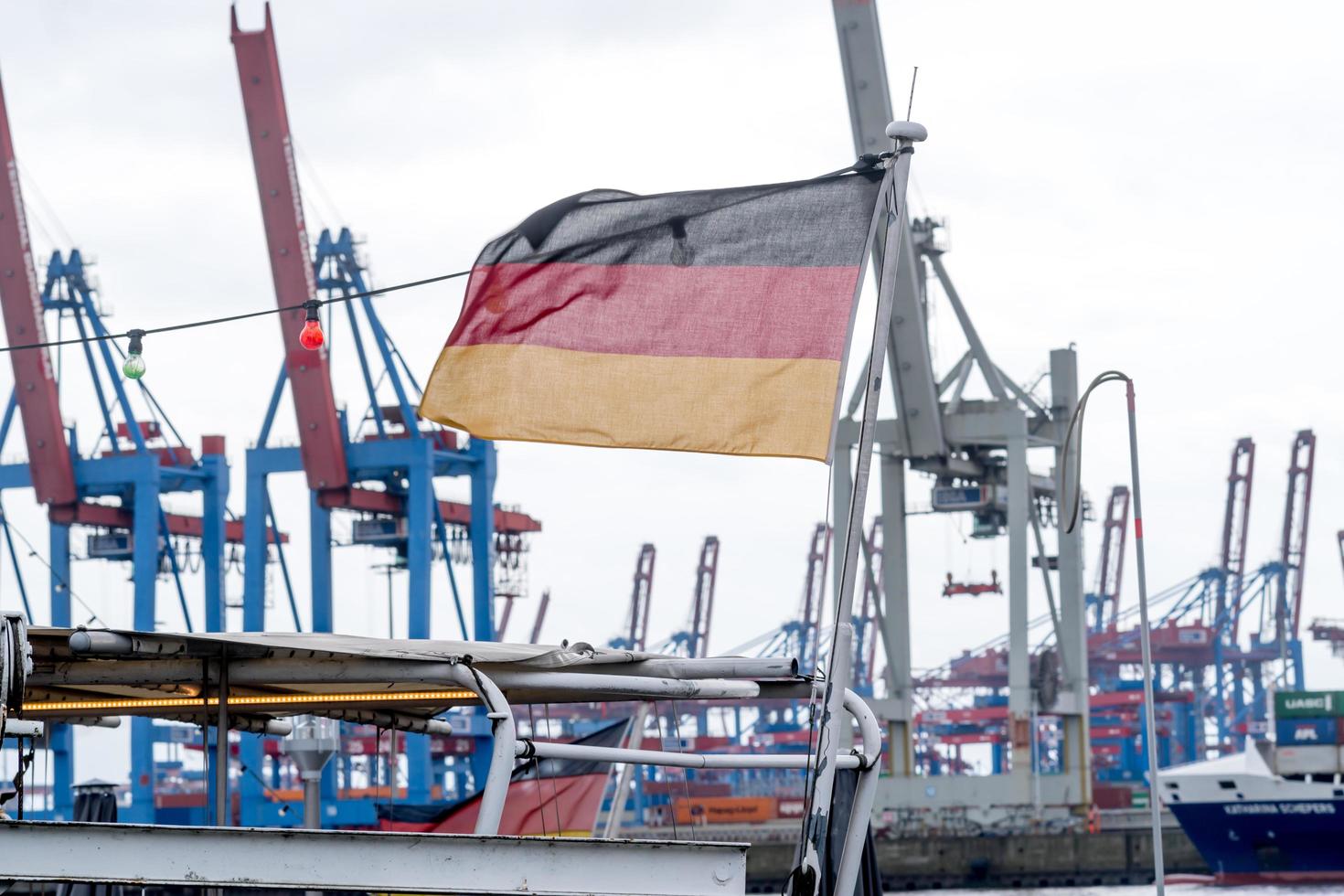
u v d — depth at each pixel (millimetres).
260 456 139750
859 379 146000
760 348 17953
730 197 18453
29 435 138750
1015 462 145500
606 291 18266
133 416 141000
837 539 145375
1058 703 148375
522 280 18391
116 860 14703
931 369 142000
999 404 146125
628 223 18375
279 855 15055
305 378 132125
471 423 18062
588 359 18109
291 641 18625
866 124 117875
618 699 20859
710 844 15930
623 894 15680
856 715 19656
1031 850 138750
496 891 15422
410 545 132125
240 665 18797
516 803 36531
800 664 19656
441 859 15352
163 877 14781
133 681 19000
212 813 19609
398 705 22438
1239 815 111562
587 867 15648
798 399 17734
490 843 15461
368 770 147250
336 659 18469
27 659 16422
